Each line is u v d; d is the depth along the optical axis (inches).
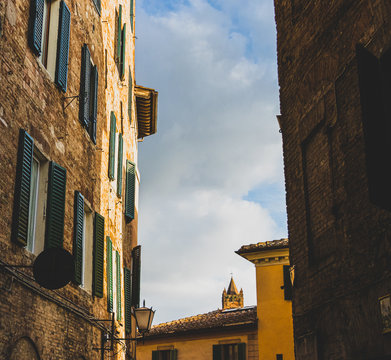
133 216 805.9
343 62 367.9
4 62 358.6
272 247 1066.7
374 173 275.7
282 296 1062.4
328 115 386.9
